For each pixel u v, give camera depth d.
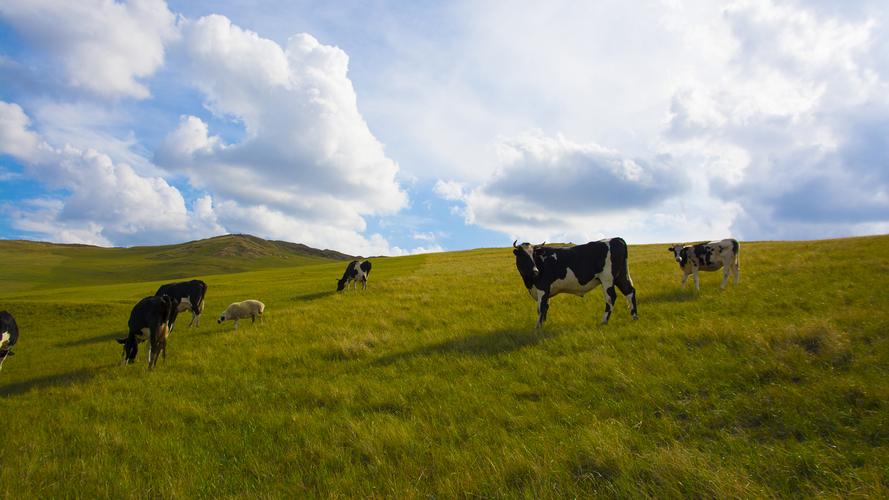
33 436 7.38
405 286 24.86
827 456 4.66
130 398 9.13
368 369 9.80
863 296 11.18
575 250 12.30
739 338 8.38
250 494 5.13
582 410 6.53
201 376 10.55
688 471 4.53
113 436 7.06
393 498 4.77
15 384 11.81
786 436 5.30
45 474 5.93
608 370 7.88
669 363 7.78
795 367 6.84
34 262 124.62
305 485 5.33
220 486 5.46
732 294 13.45
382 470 5.42
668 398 6.54
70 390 10.02
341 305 19.67
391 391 8.07
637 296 15.24
